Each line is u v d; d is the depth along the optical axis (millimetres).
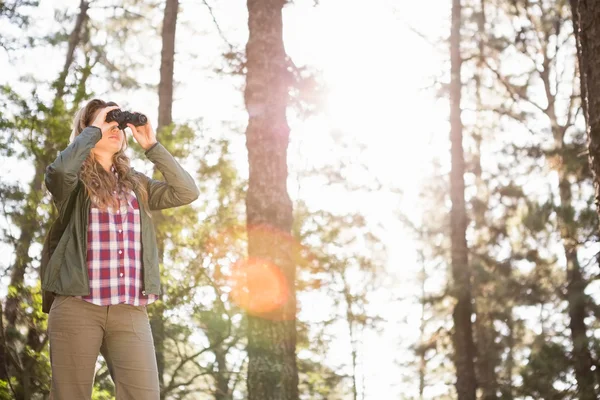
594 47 5863
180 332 10922
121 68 20328
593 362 15461
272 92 9891
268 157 9695
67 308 3148
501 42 20891
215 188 11703
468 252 20156
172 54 16516
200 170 11711
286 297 9328
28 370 9766
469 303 18859
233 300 11117
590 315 16953
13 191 10172
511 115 20953
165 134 11594
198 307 10883
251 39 10133
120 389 3189
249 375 9156
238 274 11195
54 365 3154
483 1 21453
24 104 10289
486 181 21703
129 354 3191
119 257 3230
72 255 3168
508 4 21047
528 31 20891
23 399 9930
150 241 3338
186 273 11094
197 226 11383
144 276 3266
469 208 22359
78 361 3135
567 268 17188
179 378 12281
